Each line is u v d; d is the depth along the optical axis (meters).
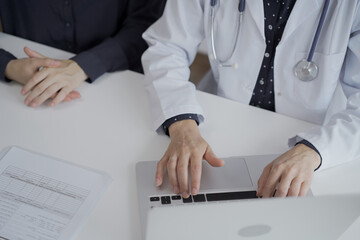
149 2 1.43
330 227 0.65
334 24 0.97
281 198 0.56
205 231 0.61
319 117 1.14
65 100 1.07
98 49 1.22
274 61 1.07
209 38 1.13
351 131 0.94
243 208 0.56
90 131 0.98
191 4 1.09
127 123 1.01
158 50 1.16
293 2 0.99
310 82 1.07
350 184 0.89
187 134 0.94
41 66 1.10
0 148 0.91
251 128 1.02
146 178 0.86
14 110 1.03
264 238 0.65
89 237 0.75
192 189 0.81
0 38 1.31
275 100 1.16
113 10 1.42
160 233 0.61
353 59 1.05
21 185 0.83
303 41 1.03
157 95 1.05
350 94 1.12
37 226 0.75
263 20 1.01
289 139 0.95
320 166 0.89
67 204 0.80
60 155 0.91
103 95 1.11
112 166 0.89
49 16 1.43
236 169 0.89
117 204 0.81
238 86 1.17
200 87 1.36
